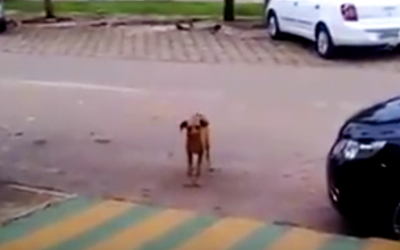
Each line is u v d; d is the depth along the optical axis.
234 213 8.09
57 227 7.24
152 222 7.41
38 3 30.02
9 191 8.70
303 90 14.67
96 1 30.52
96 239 6.89
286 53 18.97
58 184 9.15
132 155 10.52
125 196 8.67
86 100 14.11
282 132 11.67
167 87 15.08
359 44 17.67
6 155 10.59
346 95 14.18
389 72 16.38
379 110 7.89
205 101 13.83
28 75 16.67
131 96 14.35
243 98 14.03
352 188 7.30
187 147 9.52
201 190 8.94
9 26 24.55
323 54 18.19
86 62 18.16
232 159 10.27
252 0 30.03
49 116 12.94
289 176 9.47
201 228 7.23
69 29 23.86
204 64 17.58
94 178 9.45
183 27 23.78
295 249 6.68
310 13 18.80
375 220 7.27
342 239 6.96
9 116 12.98
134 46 20.41
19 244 6.75
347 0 17.50
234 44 20.52
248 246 6.73
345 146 7.42
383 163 7.07
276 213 8.12
